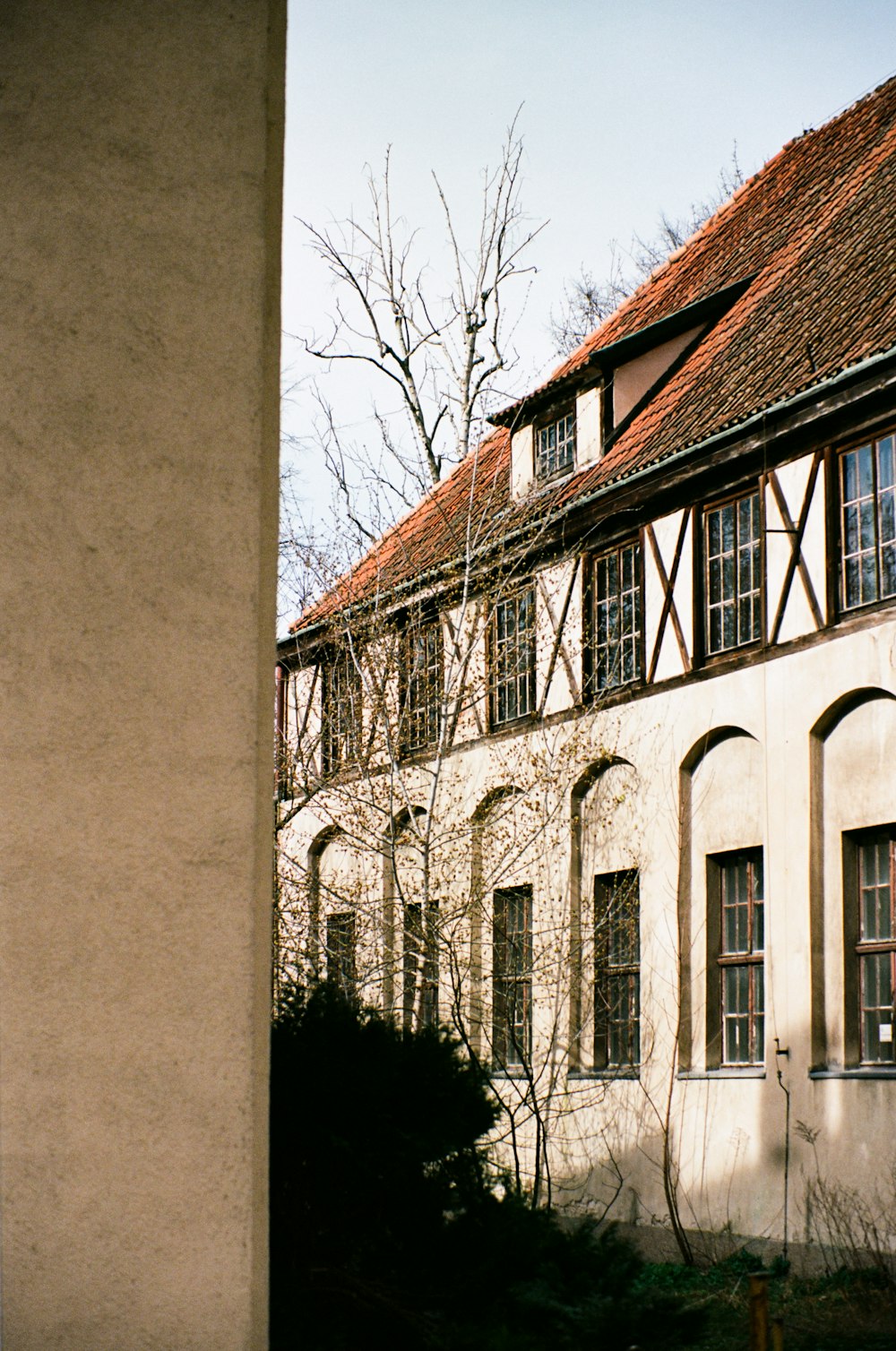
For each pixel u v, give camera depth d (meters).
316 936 18.25
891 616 13.34
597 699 17.22
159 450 4.95
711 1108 15.04
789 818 14.33
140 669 4.83
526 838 17.88
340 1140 5.90
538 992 17.75
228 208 5.12
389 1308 5.77
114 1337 4.54
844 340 14.66
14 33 5.08
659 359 18.91
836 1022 13.73
